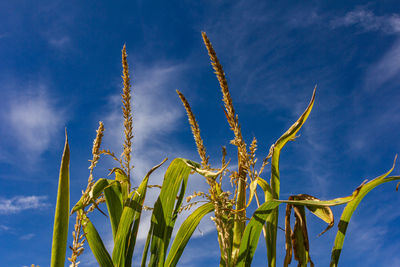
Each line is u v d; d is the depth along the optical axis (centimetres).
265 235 153
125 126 160
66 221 124
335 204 128
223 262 150
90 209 138
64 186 124
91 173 141
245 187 155
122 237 153
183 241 156
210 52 141
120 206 167
